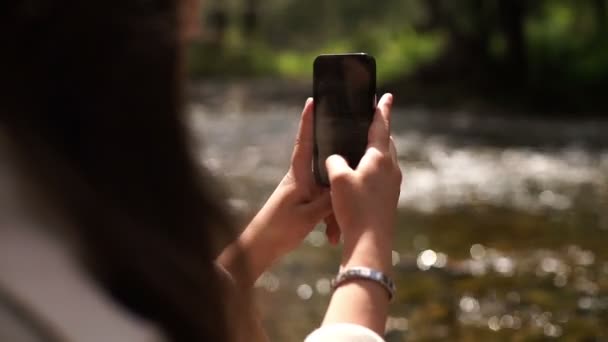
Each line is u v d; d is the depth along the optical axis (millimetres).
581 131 15648
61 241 703
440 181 9953
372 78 1453
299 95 22812
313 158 1468
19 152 706
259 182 9516
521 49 21000
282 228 1473
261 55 34188
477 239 6707
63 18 711
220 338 780
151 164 755
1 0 705
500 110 19234
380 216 1167
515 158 11992
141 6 744
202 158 858
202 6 868
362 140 1444
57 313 666
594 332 4535
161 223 759
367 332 1051
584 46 21828
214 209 803
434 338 4410
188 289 757
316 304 4930
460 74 22250
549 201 8539
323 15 50562
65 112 727
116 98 733
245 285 1047
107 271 728
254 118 17453
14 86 707
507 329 4574
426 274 5625
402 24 37844
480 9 22359
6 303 655
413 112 18969
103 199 728
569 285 5340
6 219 690
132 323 695
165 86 758
